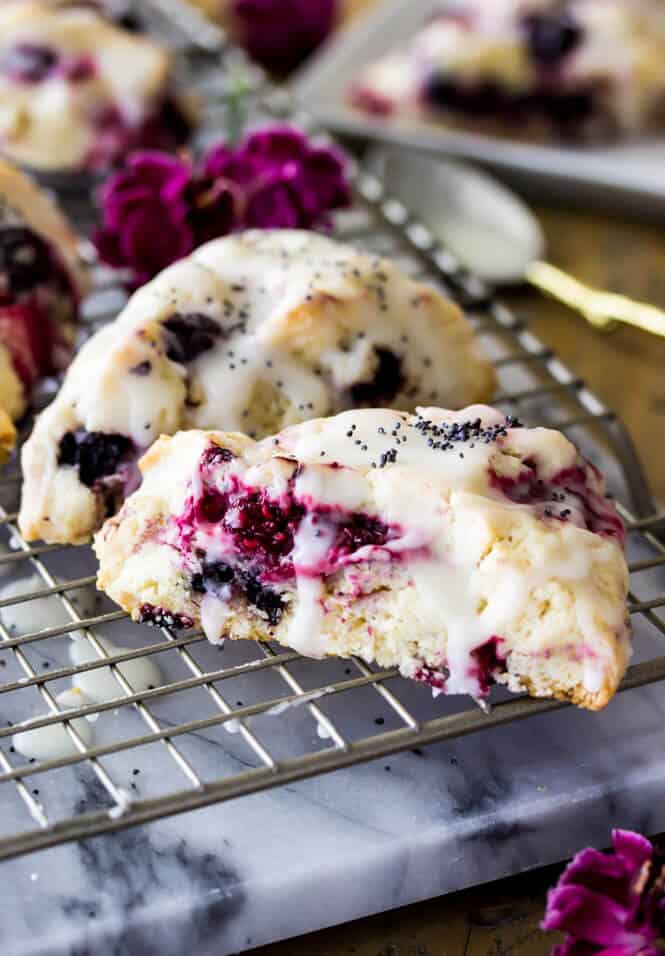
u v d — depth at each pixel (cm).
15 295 60
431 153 76
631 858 49
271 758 49
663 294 71
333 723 52
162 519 51
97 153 70
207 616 51
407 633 50
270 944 50
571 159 74
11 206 61
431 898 50
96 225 70
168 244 63
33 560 54
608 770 51
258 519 50
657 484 63
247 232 60
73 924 48
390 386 56
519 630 49
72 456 54
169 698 52
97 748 48
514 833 50
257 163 65
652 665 50
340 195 65
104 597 54
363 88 79
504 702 50
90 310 65
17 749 51
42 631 52
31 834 47
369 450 51
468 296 66
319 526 50
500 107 77
